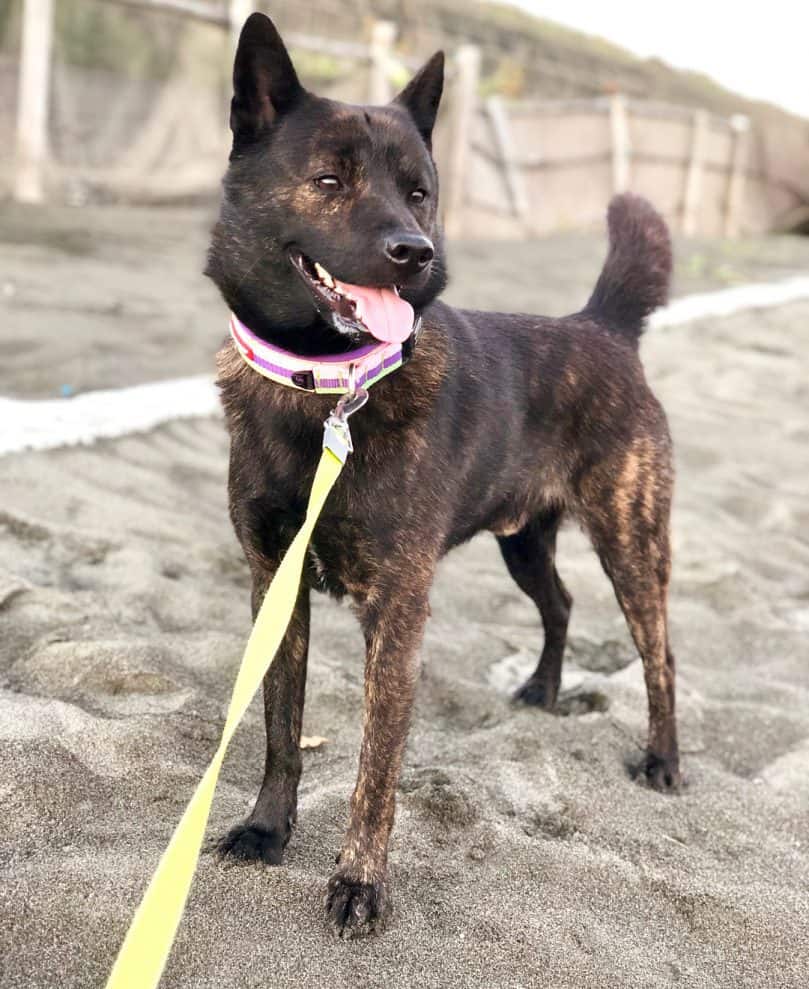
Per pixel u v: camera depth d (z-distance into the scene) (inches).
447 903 34.6
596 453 46.9
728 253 211.2
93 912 31.4
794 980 33.8
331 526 35.7
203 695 45.2
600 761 46.6
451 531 41.2
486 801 40.5
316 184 35.7
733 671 59.1
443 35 268.7
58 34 150.8
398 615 36.0
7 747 37.9
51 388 78.7
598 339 48.4
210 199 170.4
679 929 35.4
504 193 212.4
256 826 36.5
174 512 64.5
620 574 47.5
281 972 30.7
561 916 34.5
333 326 35.2
